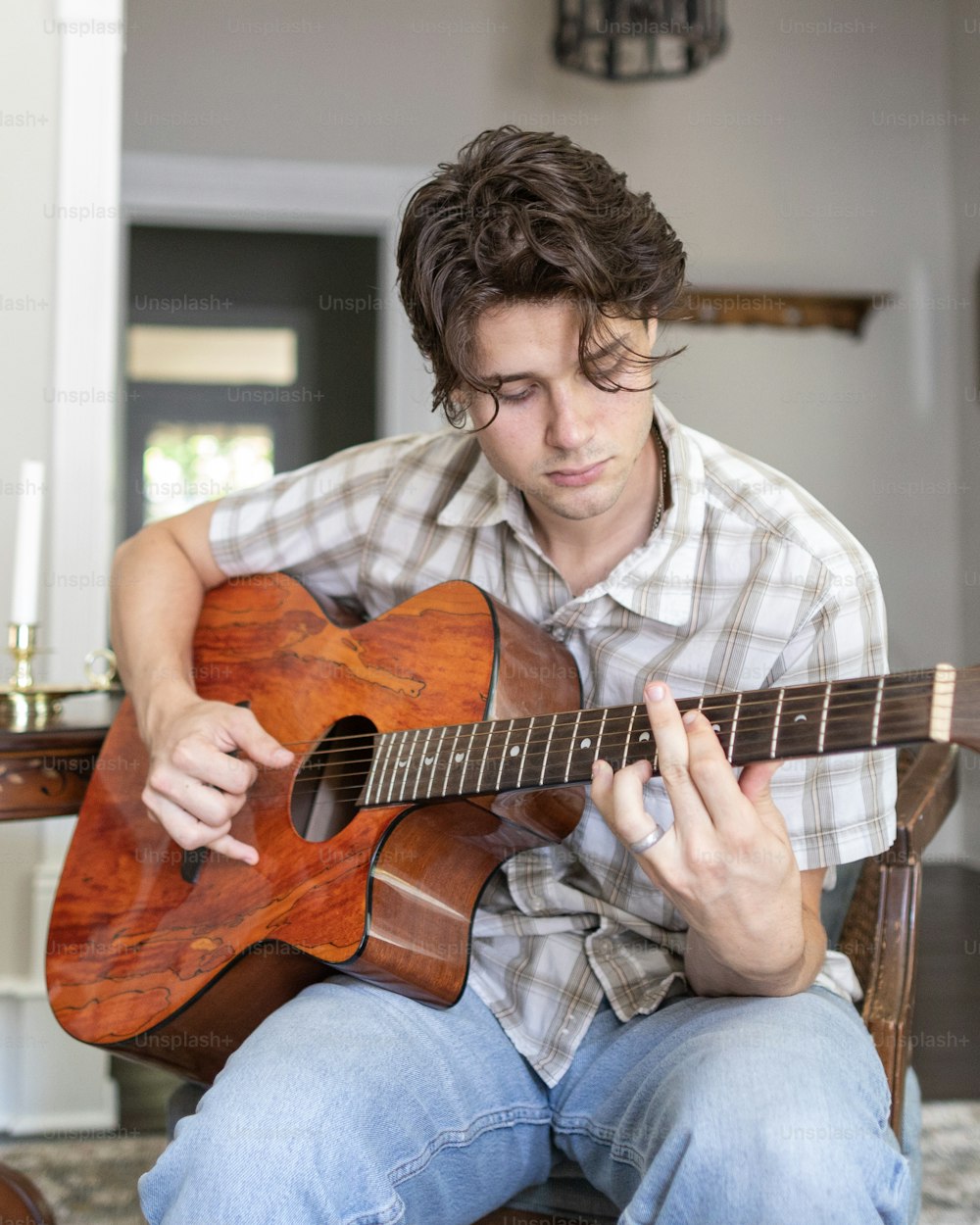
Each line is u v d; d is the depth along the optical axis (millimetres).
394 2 4746
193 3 4645
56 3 2283
